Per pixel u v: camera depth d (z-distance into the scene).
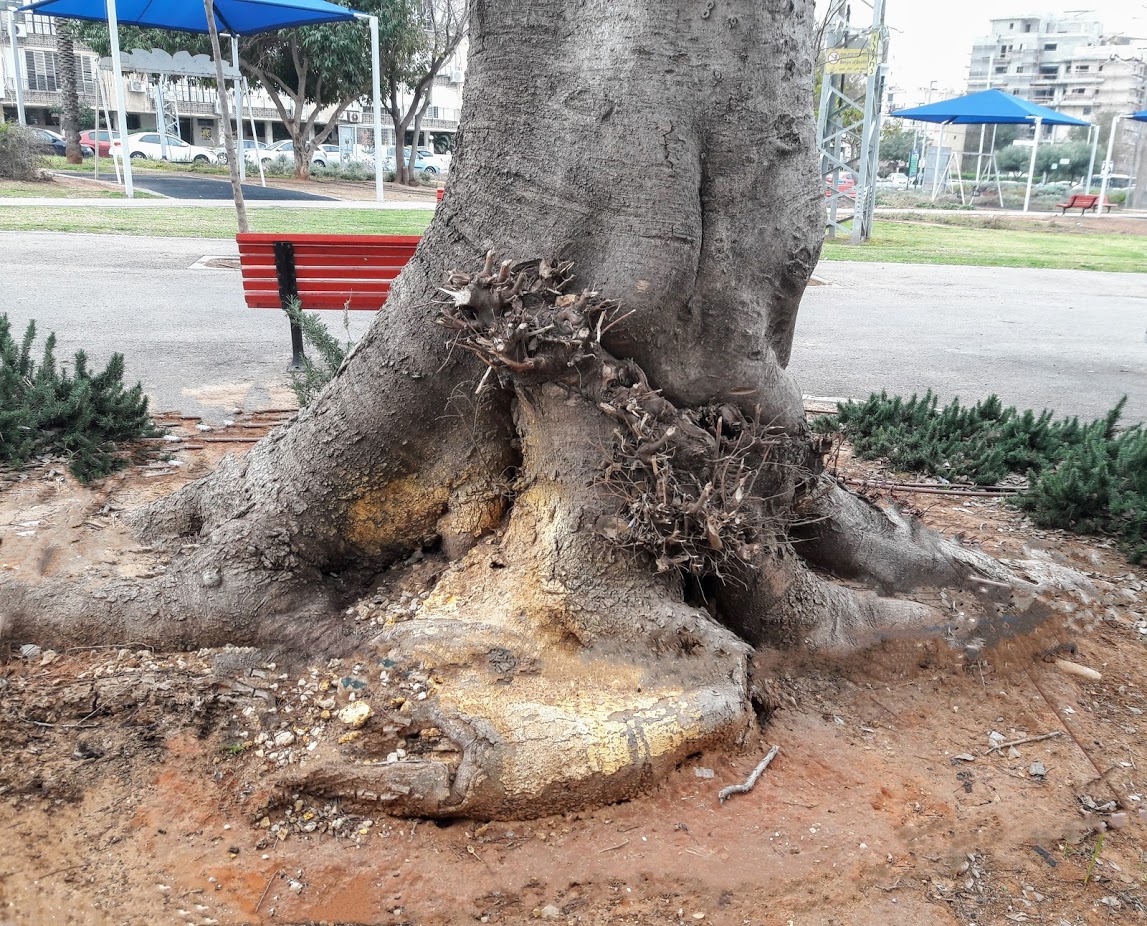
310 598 3.91
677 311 3.60
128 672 3.55
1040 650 4.32
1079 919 2.85
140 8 24.17
